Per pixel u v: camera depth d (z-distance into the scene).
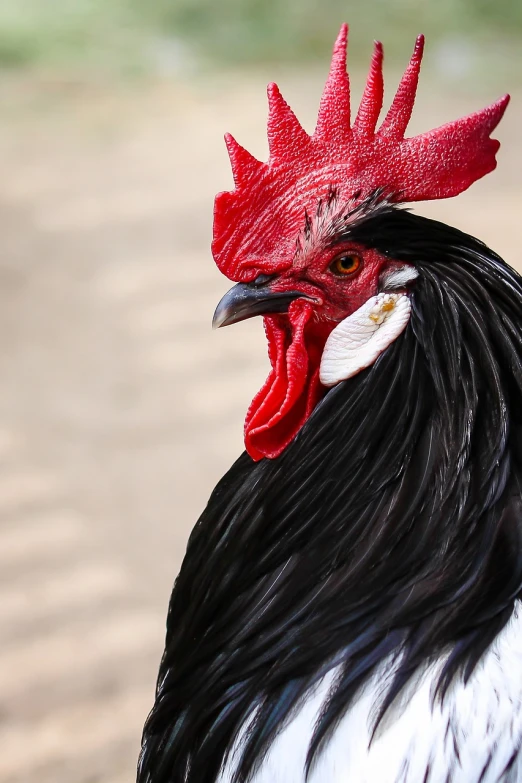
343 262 1.72
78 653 2.17
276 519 1.73
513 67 6.18
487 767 1.67
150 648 2.18
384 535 1.71
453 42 6.55
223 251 1.73
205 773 1.72
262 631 1.72
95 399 3.15
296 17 6.80
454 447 1.70
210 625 1.74
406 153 1.74
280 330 1.75
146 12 6.95
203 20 6.84
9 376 3.28
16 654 2.17
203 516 1.76
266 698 1.71
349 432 1.71
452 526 1.70
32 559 2.45
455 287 1.70
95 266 4.05
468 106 5.53
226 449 2.89
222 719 1.72
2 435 2.97
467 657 1.69
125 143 5.25
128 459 2.85
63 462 2.84
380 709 1.69
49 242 4.25
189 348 3.45
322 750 1.69
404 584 1.70
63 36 6.60
